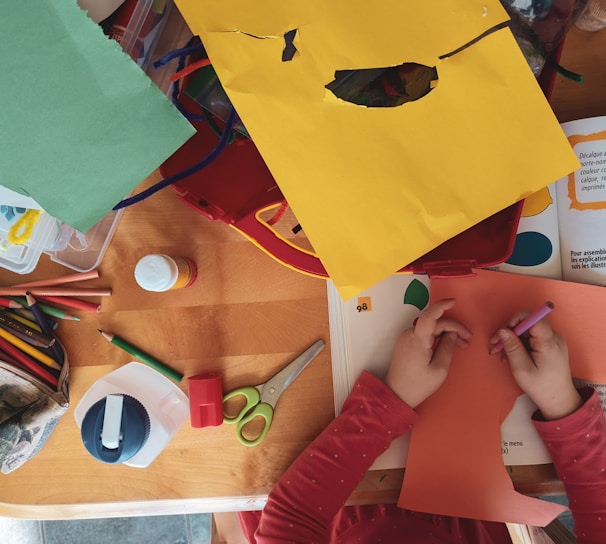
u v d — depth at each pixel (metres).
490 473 0.55
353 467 0.55
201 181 0.50
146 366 0.58
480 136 0.35
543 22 0.42
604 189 0.54
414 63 0.37
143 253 0.58
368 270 0.36
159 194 0.57
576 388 0.56
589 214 0.55
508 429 0.56
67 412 0.58
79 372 0.58
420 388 0.55
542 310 0.51
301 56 0.34
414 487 0.56
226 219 0.48
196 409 0.55
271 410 0.57
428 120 0.34
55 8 0.31
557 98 0.55
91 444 0.51
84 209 0.35
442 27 0.34
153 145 0.34
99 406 0.51
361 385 0.56
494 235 0.49
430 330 0.54
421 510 0.55
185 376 0.58
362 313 0.57
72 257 0.58
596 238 0.55
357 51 0.34
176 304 0.58
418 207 0.35
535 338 0.54
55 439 0.58
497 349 0.55
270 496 0.56
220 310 0.58
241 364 0.57
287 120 0.34
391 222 0.36
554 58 0.45
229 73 0.34
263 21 0.34
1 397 0.56
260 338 0.57
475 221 0.36
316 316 0.57
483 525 0.73
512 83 0.34
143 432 0.52
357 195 0.35
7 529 1.09
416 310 0.57
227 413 0.57
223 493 0.57
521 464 0.55
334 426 0.56
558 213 0.56
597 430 0.53
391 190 0.35
